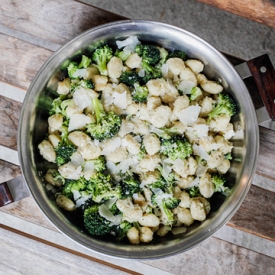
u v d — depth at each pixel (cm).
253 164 59
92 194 62
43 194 60
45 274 69
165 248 60
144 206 62
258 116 66
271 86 64
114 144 61
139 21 58
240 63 68
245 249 70
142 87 61
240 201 59
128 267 75
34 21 66
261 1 62
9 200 62
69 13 66
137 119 62
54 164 64
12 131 67
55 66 60
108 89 61
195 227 62
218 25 81
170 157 61
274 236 68
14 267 69
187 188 64
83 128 62
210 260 69
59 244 76
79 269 70
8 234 69
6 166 67
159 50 63
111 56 62
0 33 66
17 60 67
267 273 70
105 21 66
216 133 64
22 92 76
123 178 63
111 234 63
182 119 61
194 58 63
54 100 62
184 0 81
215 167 63
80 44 59
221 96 62
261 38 80
